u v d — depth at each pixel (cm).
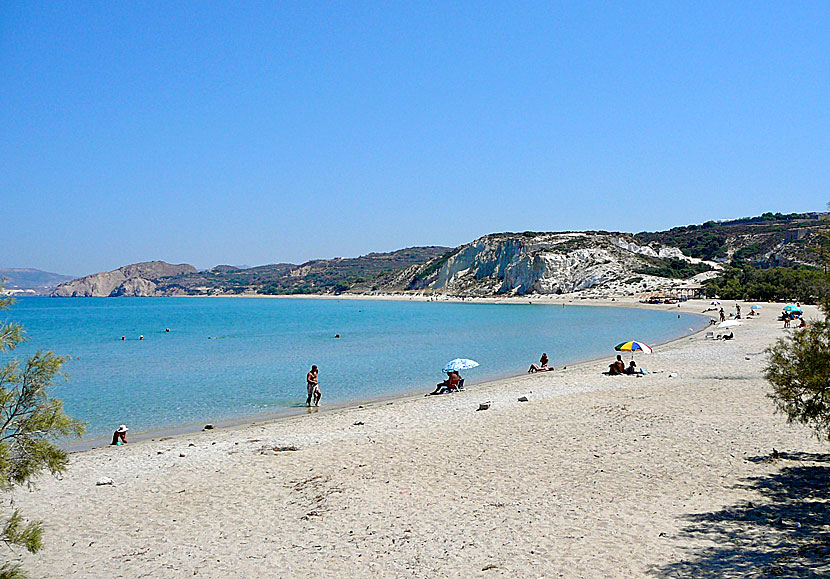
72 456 1691
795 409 1193
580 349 4816
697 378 2762
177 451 1728
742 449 1495
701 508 1103
